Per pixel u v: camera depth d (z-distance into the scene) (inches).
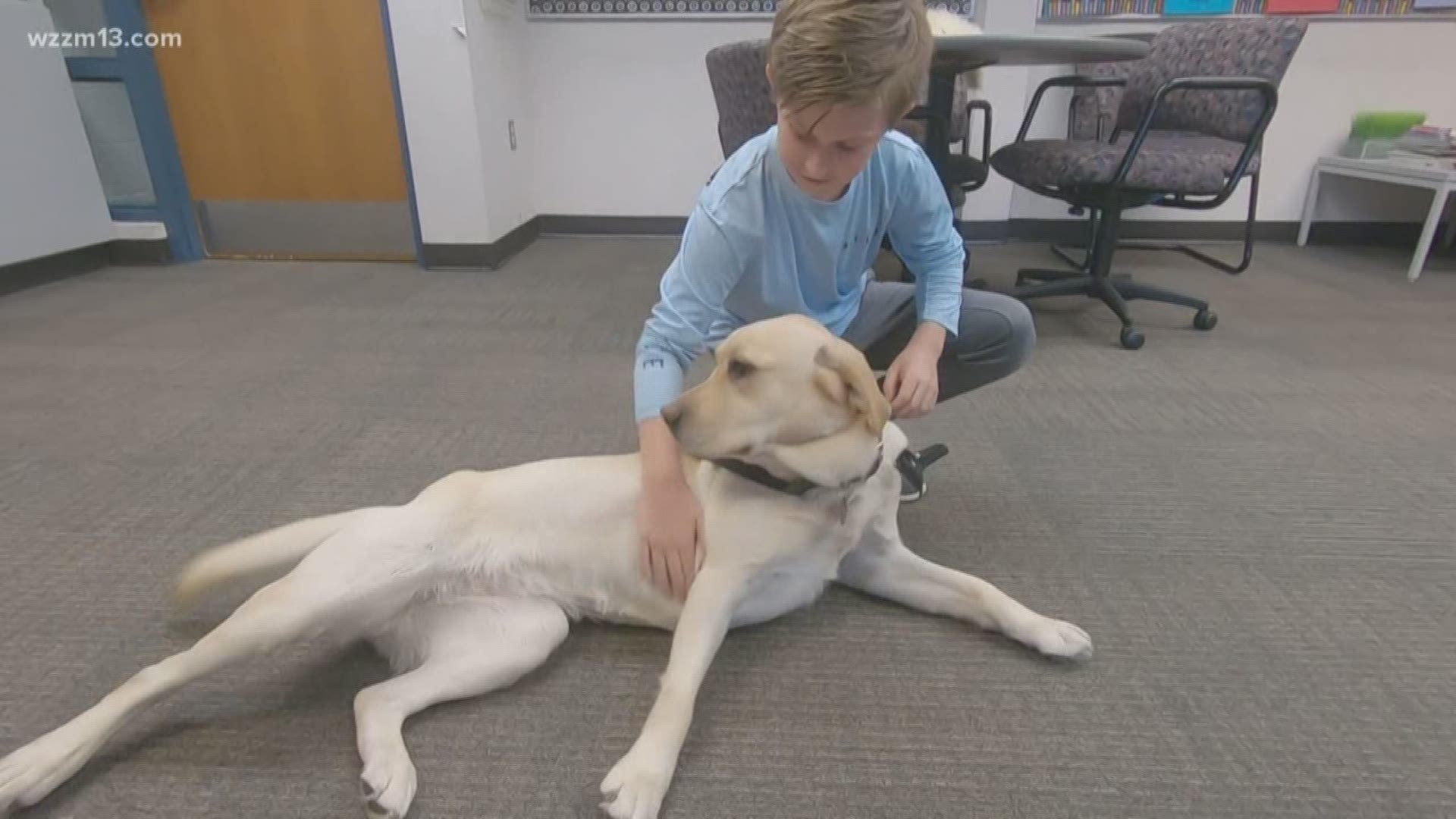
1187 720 36.3
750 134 87.8
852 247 45.0
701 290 40.9
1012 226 150.3
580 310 105.5
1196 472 60.5
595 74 146.0
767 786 32.7
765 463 36.2
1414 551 50.0
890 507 41.4
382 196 133.5
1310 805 32.1
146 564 47.5
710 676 38.8
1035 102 117.1
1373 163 126.6
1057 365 84.4
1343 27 131.6
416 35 117.5
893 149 43.4
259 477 58.9
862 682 38.4
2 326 95.7
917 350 44.2
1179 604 44.6
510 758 33.8
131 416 69.7
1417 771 33.7
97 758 33.4
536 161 152.6
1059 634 39.1
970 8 131.9
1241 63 96.3
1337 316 102.1
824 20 31.7
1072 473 60.2
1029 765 33.8
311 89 126.6
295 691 37.5
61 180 118.0
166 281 120.2
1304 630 42.5
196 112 128.3
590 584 39.2
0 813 29.8
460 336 94.0
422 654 37.5
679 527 36.9
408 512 36.2
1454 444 65.3
